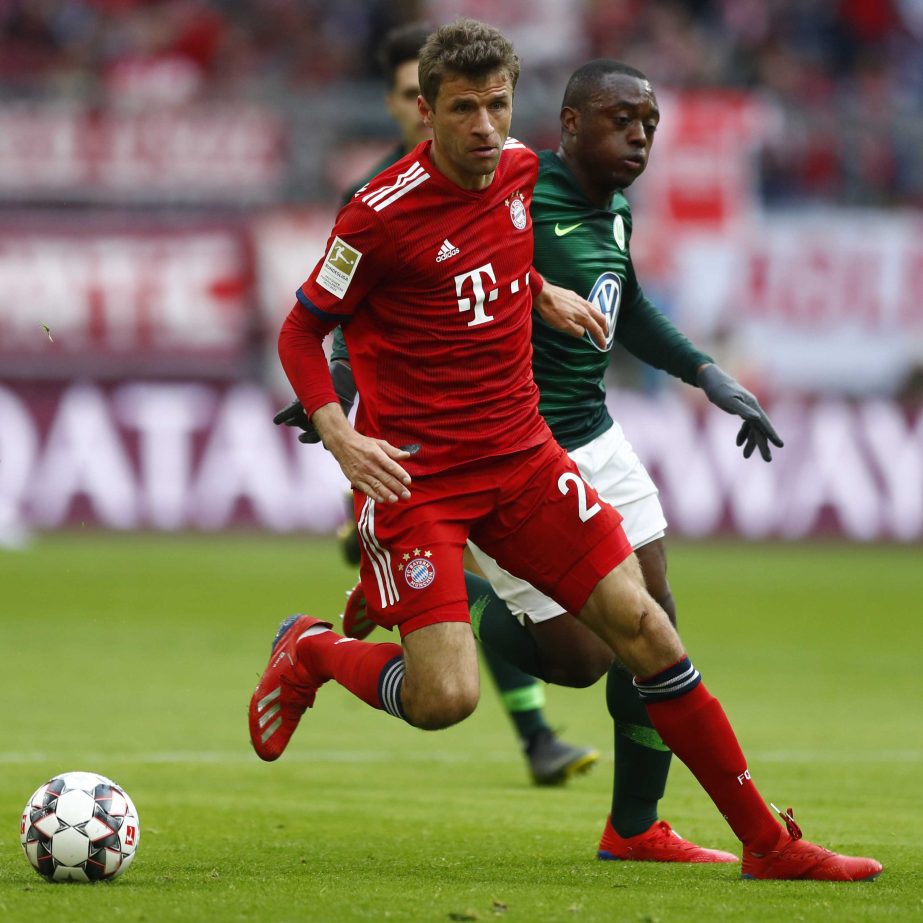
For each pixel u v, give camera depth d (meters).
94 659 39.41
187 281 64.94
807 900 15.10
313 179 67.38
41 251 64.19
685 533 66.62
